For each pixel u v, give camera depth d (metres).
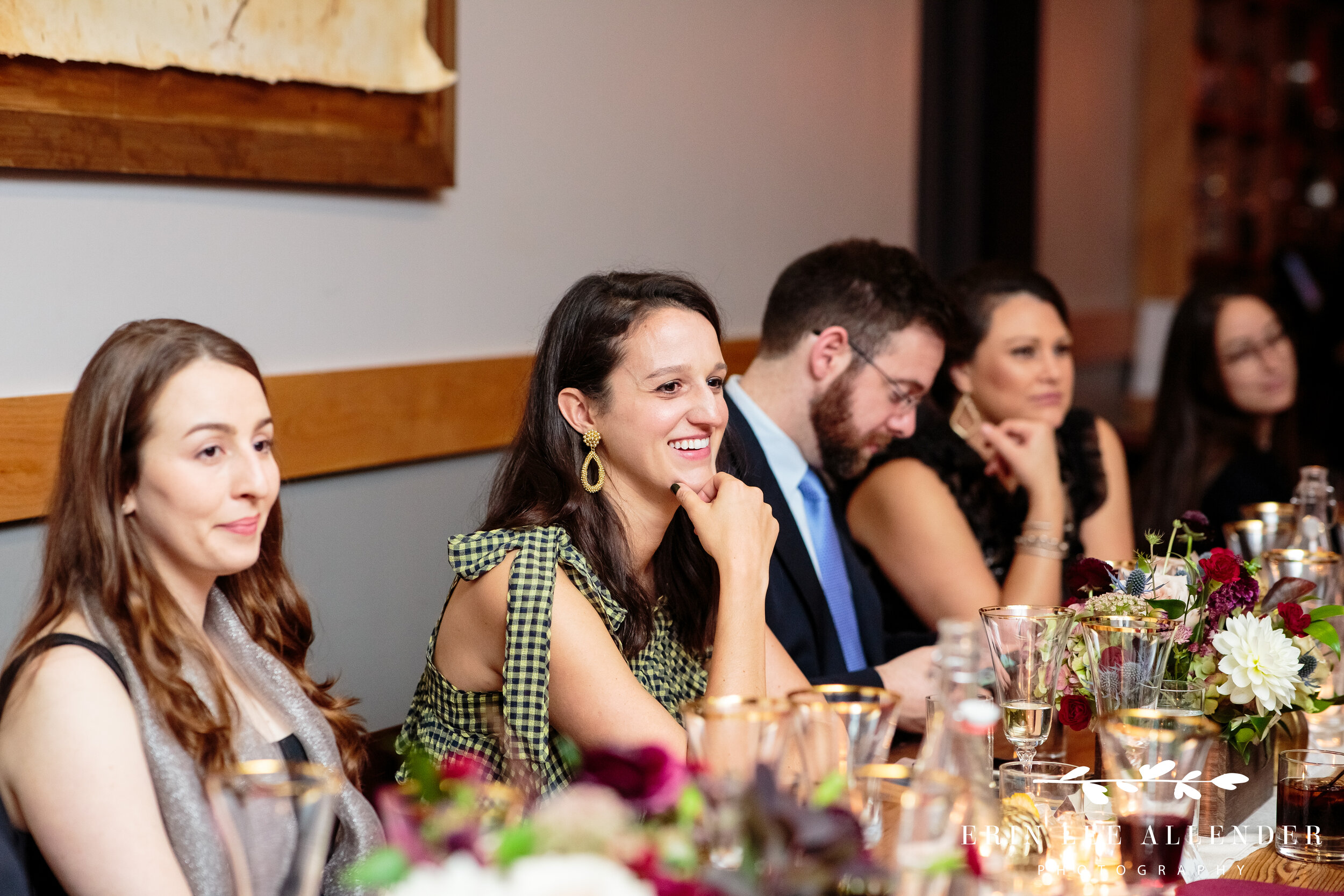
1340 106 7.21
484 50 2.88
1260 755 1.69
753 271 3.87
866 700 1.08
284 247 2.46
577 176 3.18
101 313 2.15
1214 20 6.47
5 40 1.92
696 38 3.54
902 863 0.91
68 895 1.27
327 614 2.58
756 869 0.86
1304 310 5.71
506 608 1.58
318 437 2.50
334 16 2.45
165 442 1.33
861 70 4.32
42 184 2.04
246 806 0.92
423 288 2.78
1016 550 2.68
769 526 1.70
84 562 1.33
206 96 2.26
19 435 2.00
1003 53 4.84
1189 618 1.64
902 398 2.29
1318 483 2.16
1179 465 3.41
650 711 1.55
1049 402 2.86
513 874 0.77
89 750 1.24
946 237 4.83
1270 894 1.28
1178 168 6.20
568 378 1.67
